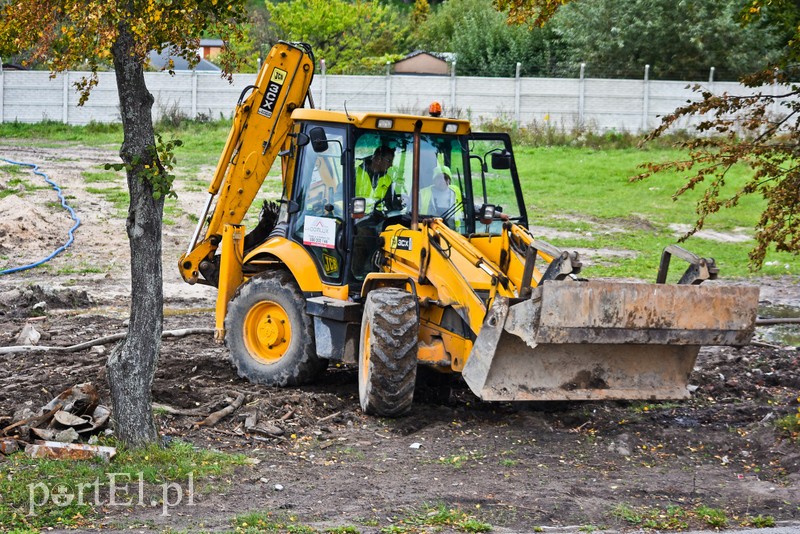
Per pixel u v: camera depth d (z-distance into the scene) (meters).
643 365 8.36
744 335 7.81
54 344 11.12
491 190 9.52
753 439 8.02
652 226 22.08
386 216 9.12
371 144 9.08
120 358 7.09
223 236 9.88
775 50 40.44
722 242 20.91
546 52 45.97
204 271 10.40
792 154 8.88
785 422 8.10
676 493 6.77
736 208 24.31
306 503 6.34
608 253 19.25
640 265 18.05
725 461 7.63
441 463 7.35
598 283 7.46
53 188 22.25
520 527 6.01
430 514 6.14
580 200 24.69
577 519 6.19
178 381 9.44
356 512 6.18
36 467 6.60
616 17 42.59
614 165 28.97
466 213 9.30
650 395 8.29
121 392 7.08
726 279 17.34
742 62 40.41
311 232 9.37
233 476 6.84
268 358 9.57
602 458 7.64
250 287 9.59
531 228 21.31
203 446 7.50
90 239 18.39
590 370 8.23
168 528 5.76
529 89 36.03
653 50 42.12
